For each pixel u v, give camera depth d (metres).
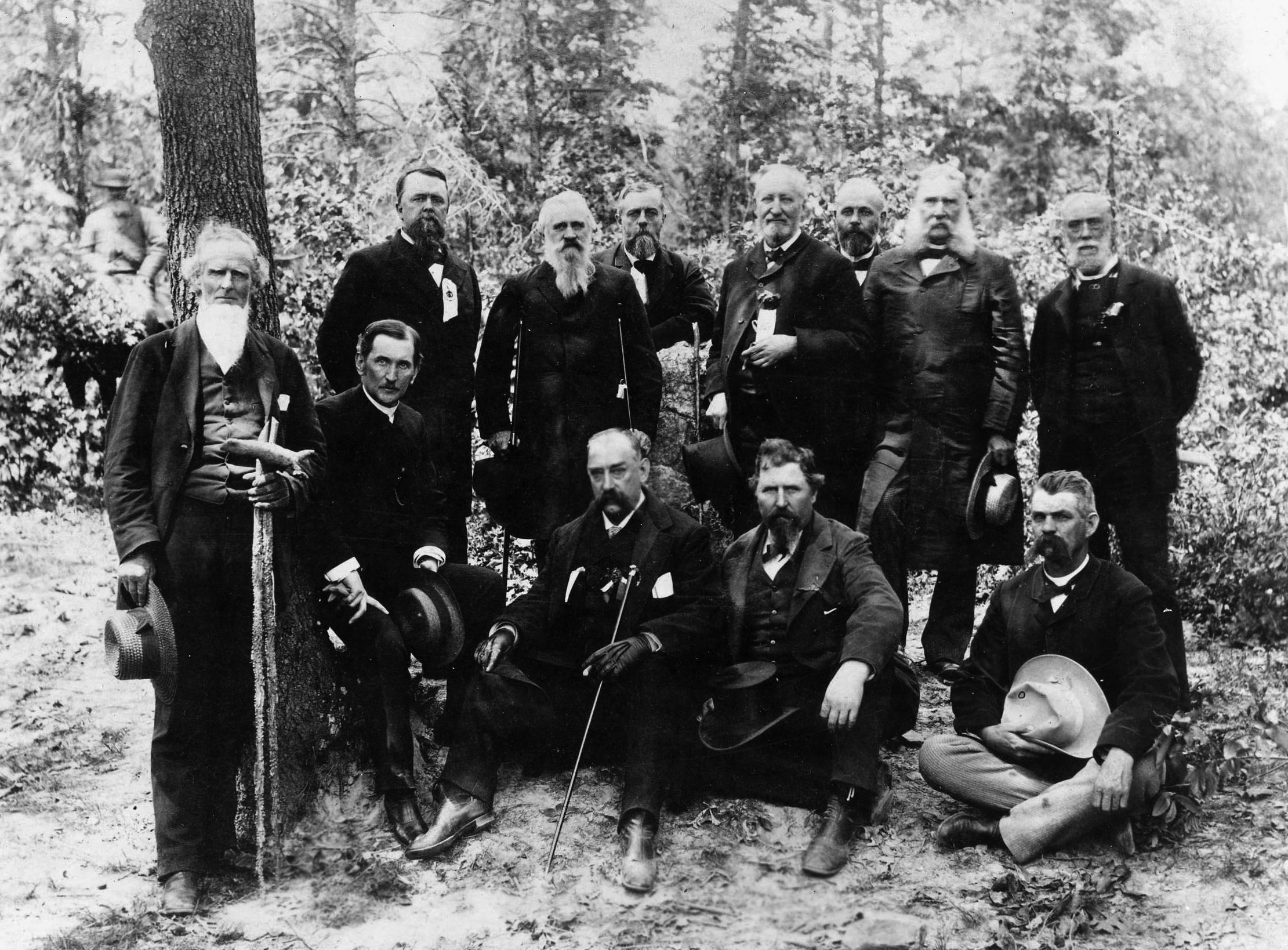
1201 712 5.06
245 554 4.25
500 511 5.11
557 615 4.57
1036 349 5.20
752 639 4.52
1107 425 5.01
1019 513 5.10
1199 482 6.89
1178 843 4.28
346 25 8.86
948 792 4.38
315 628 4.64
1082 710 4.31
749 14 8.77
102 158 10.52
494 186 8.82
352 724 4.73
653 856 4.16
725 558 4.68
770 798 4.41
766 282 5.13
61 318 8.82
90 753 5.30
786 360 4.98
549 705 4.48
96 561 7.89
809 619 4.45
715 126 8.78
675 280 5.88
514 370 5.14
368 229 8.75
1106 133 9.02
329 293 8.44
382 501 4.61
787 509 4.47
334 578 4.53
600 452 4.53
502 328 5.10
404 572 4.64
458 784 4.39
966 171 9.08
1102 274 5.07
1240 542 6.43
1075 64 9.10
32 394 8.73
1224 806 4.48
